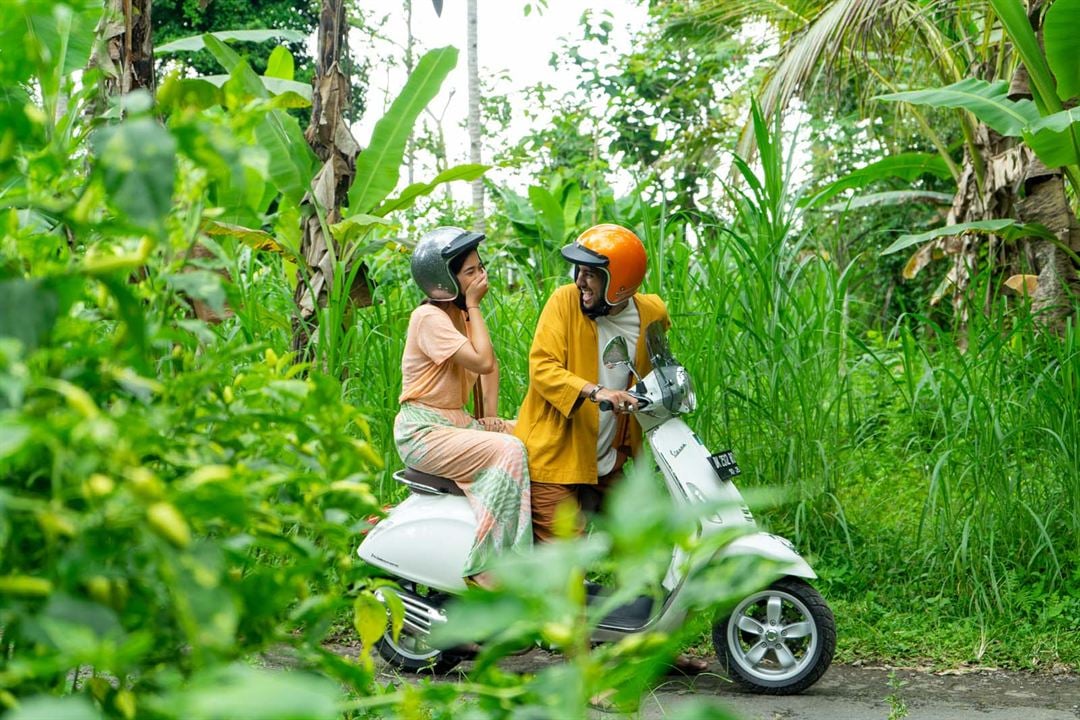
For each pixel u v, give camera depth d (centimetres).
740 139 1115
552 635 101
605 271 457
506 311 641
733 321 598
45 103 147
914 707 458
